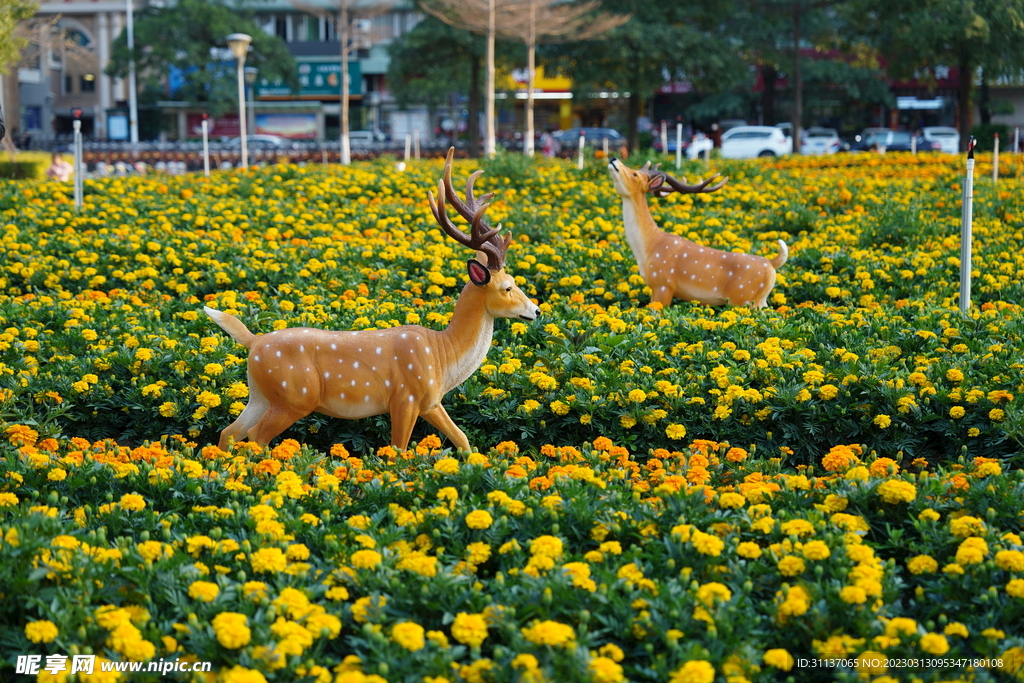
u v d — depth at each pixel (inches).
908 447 264.1
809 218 553.9
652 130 1797.5
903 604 170.9
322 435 274.8
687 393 278.1
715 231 535.5
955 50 1139.3
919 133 1571.1
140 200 595.5
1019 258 450.0
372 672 139.3
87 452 222.1
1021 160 819.4
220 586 155.5
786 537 173.5
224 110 1697.8
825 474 229.1
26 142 1561.3
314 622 146.0
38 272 425.1
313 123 1862.7
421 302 399.5
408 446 266.5
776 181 713.6
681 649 143.5
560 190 654.5
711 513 184.2
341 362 246.2
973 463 221.0
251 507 189.6
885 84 1772.9
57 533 170.9
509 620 148.9
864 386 275.0
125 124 1669.5
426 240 517.0
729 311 355.3
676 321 342.0
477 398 279.9
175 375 289.9
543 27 1051.9
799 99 1266.0
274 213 559.8
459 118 1953.7
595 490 196.4
